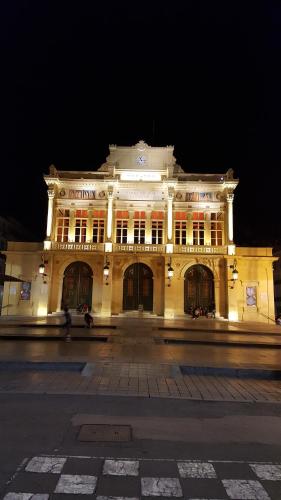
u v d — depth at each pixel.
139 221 36.59
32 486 3.96
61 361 10.55
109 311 34.25
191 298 35.44
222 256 34.94
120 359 11.58
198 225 36.56
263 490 4.00
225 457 4.81
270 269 35.41
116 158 37.50
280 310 51.25
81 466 4.45
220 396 7.96
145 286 35.78
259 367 10.40
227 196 35.81
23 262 35.66
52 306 34.91
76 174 37.22
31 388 8.23
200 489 3.99
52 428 5.75
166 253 34.88
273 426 6.10
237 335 20.88
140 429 5.80
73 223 36.31
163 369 10.24
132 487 4.00
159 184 36.41
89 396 7.69
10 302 35.00
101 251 35.09
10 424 5.91
